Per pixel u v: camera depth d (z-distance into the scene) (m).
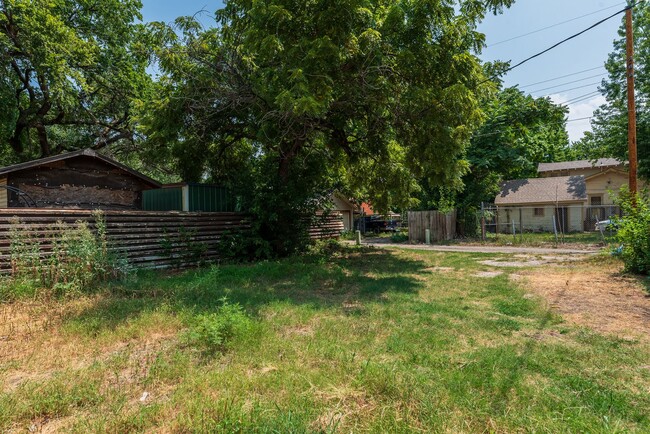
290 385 2.61
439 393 2.51
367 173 14.02
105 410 2.32
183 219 9.11
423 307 5.01
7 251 5.95
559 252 12.26
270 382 2.65
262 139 9.94
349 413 2.26
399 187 13.48
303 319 4.38
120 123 19.20
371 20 7.76
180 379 2.75
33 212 6.41
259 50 7.58
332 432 2.03
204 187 11.30
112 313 4.47
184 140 11.45
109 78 16.70
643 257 7.14
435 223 18.64
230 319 3.62
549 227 22.45
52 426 2.16
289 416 2.16
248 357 3.13
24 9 12.72
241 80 9.45
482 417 2.24
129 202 10.98
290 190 10.79
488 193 19.92
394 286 6.57
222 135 11.55
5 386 2.65
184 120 10.11
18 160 18.48
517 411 2.32
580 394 2.57
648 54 16.55
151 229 8.35
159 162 14.82
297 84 6.66
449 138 8.09
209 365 2.99
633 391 2.63
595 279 6.89
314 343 3.50
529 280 7.08
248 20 8.68
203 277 6.51
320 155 12.92
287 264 8.84
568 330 4.02
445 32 7.90
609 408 2.38
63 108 15.59
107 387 2.63
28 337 3.70
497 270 8.62
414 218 18.97
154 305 4.82
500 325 4.20
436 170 8.85
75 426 2.13
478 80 8.76
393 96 8.69
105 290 5.64
